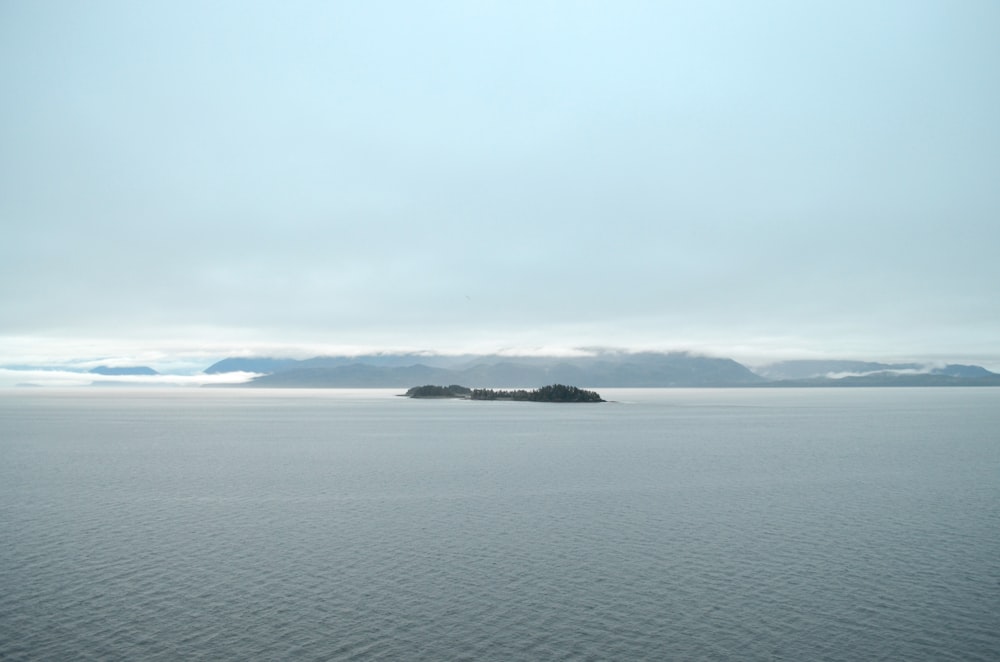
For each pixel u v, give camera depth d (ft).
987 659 80.12
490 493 179.22
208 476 210.79
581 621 90.07
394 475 212.84
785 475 212.43
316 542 127.34
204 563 114.01
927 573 109.19
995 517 149.59
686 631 87.10
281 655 80.18
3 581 104.32
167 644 82.89
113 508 159.02
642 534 133.49
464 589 101.55
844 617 91.50
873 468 229.66
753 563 114.32
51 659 78.95
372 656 80.07
